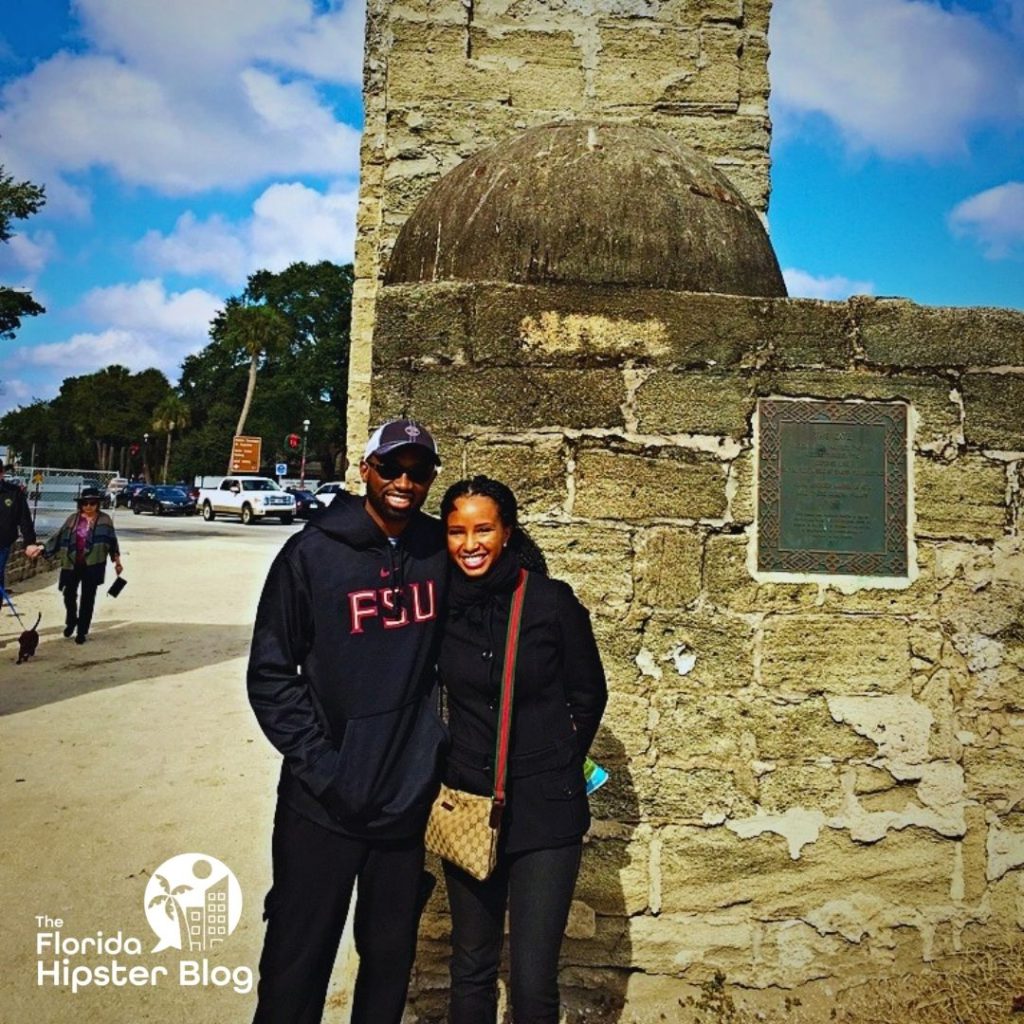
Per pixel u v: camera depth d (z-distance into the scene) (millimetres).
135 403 77750
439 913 3021
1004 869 3156
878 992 3049
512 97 4832
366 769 2156
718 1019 2947
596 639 3080
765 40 4953
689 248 3320
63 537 9125
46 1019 2852
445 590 2336
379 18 5016
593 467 3111
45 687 7207
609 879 3041
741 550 3125
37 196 24203
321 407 54781
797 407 3164
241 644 9234
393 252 3818
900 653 3145
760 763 3090
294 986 2178
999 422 3211
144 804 4617
